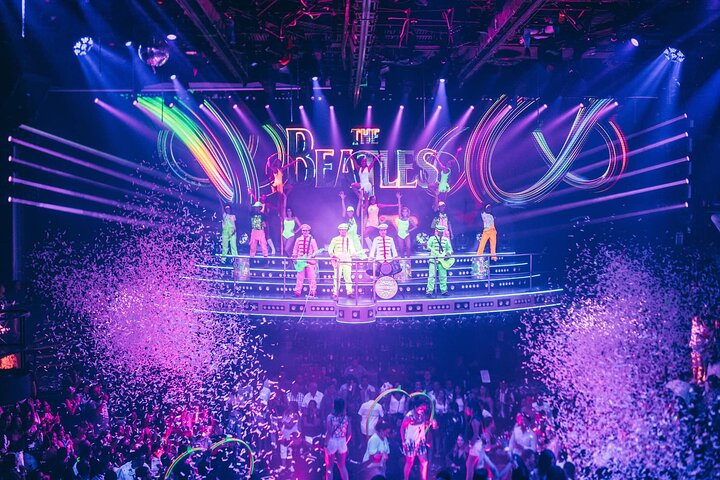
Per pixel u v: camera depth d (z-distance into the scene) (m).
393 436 14.26
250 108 22.20
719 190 20.19
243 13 15.48
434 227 17.58
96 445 11.62
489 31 15.91
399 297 17.55
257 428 14.70
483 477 9.48
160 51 16.16
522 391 15.99
